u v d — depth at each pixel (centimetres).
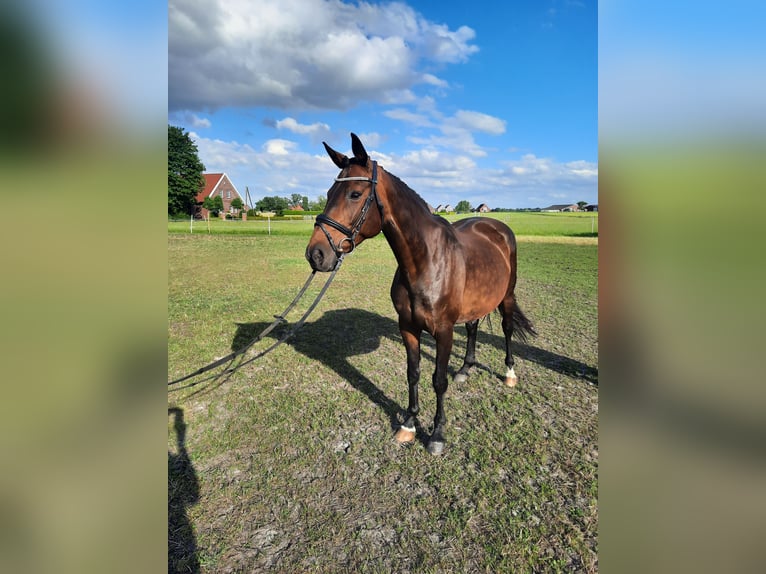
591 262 1349
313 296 806
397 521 233
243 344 524
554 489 256
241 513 241
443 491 255
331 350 504
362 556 211
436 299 275
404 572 202
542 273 1113
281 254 1511
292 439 314
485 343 536
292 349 507
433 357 485
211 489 260
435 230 275
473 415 345
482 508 241
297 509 243
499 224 403
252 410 357
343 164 257
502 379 416
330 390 395
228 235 2412
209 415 349
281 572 203
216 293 824
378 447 302
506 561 206
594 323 622
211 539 223
